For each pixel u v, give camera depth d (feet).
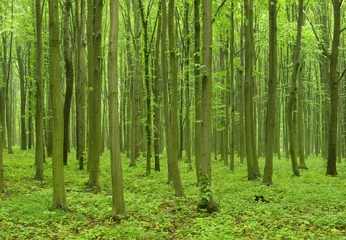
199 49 42.01
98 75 43.65
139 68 71.10
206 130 32.35
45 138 88.79
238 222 28.60
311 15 85.05
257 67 91.20
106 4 94.02
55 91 31.09
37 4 49.83
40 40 49.60
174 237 25.21
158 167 61.72
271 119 46.93
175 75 40.01
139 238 24.08
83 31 60.75
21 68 93.86
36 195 37.29
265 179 47.09
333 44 58.03
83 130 61.36
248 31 51.44
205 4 32.42
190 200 37.58
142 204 34.55
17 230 25.49
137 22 70.33
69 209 31.89
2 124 81.61
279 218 29.14
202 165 32.35
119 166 29.50
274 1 46.93
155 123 62.39
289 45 78.18
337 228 25.59
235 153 111.04
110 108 29.01
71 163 69.00
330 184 46.83
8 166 61.16
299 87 70.08
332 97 57.93
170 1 40.22
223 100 94.17
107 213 30.76
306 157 104.94
